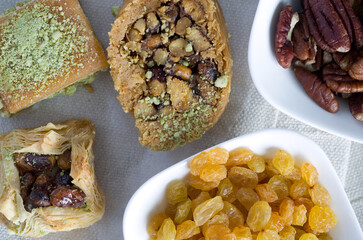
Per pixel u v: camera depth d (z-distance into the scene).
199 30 0.34
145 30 0.34
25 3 0.37
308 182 0.34
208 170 0.33
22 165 0.36
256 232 0.34
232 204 0.35
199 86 0.35
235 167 0.34
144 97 0.35
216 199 0.33
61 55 0.35
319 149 0.33
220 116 0.37
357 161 0.38
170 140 0.36
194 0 0.34
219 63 0.34
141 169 0.38
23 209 0.36
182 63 0.35
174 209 0.35
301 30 0.33
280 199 0.35
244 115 0.37
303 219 0.33
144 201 0.34
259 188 0.34
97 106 0.38
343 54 0.33
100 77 0.38
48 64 0.35
